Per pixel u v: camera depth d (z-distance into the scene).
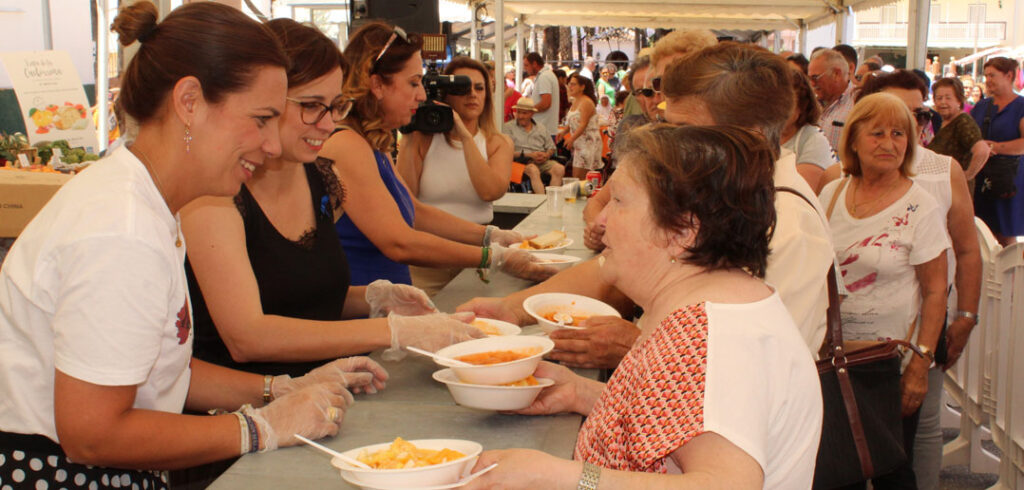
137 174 1.17
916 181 2.62
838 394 1.56
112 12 4.49
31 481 1.23
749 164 1.08
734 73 1.56
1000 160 5.86
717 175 1.07
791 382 1.03
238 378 1.56
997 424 3.16
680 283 1.12
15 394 1.20
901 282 2.48
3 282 1.17
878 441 1.56
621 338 1.79
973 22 16.55
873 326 2.50
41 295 1.13
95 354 1.08
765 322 1.04
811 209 1.58
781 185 1.59
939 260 2.43
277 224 1.83
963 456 3.51
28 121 3.87
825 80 4.85
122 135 1.25
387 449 1.19
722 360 0.97
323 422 1.38
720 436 0.93
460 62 4.05
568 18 9.60
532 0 7.95
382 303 2.08
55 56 3.99
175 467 1.26
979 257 2.67
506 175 4.08
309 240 1.89
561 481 1.00
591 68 13.14
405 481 1.05
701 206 1.07
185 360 1.32
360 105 2.41
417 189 3.79
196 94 1.16
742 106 1.55
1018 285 2.93
